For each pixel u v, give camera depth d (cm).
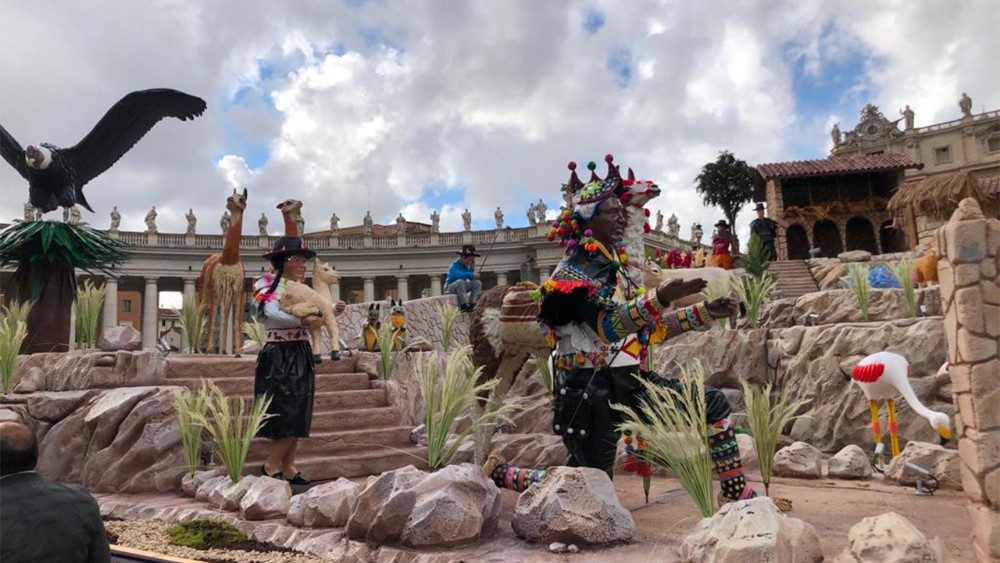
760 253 1739
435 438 562
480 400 614
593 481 403
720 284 734
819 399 848
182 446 627
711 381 931
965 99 6606
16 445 233
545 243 5172
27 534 222
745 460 670
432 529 388
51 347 930
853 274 1055
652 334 454
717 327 1097
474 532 396
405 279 5472
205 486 561
